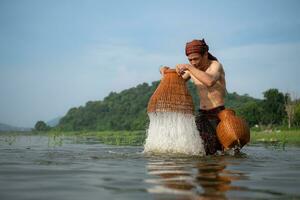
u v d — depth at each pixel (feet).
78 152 20.72
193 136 20.06
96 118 390.01
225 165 14.15
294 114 152.76
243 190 8.95
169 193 8.43
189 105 20.34
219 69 21.53
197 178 10.66
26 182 9.79
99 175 11.10
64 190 8.75
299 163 15.19
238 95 304.09
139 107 360.48
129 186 9.29
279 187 9.43
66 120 413.18
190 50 21.54
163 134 20.47
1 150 23.13
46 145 31.86
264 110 190.19
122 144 33.35
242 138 20.13
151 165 13.79
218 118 21.01
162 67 22.13
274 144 35.88
